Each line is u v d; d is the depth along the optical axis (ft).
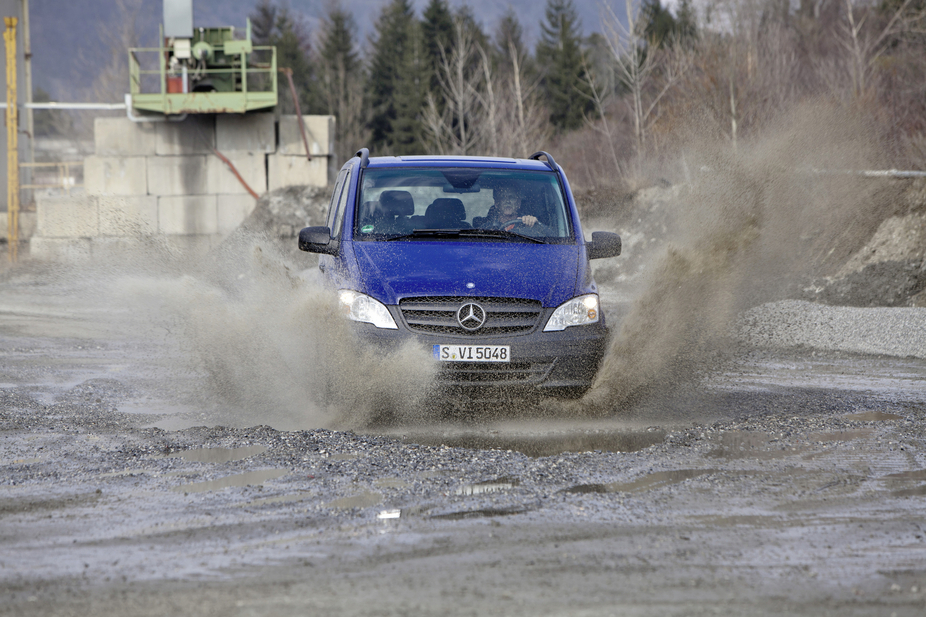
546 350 65.98
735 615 28.78
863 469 50.03
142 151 283.38
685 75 300.40
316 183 284.41
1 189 313.94
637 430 62.28
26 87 323.98
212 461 50.96
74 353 107.14
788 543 36.63
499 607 29.22
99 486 45.50
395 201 78.18
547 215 78.69
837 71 310.45
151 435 58.54
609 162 359.66
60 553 35.06
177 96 274.16
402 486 45.21
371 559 34.17
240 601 29.76
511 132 419.54
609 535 37.45
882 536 37.68
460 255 71.05
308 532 37.65
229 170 284.00
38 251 271.90
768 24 345.51
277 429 62.34
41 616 28.58
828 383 88.94
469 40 611.47
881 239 181.06
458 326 65.62
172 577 32.22
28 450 54.08
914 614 29.01
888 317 132.26
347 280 68.69
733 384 85.92
